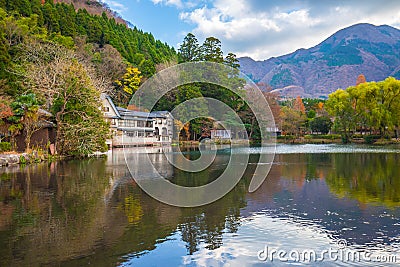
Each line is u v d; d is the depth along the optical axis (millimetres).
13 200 9453
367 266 5199
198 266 5152
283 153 28859
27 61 31219
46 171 15852
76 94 22938
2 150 19984
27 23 39312
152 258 5398
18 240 6152
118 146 37250
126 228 6914
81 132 23125
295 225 7199
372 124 46312
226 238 6375
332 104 50500
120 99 47688
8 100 22156
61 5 58062
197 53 49938
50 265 5082
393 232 6699
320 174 15086
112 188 11430
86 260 5281
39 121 21625
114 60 50000
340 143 49406
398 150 31656
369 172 15469
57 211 8227
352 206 8852
